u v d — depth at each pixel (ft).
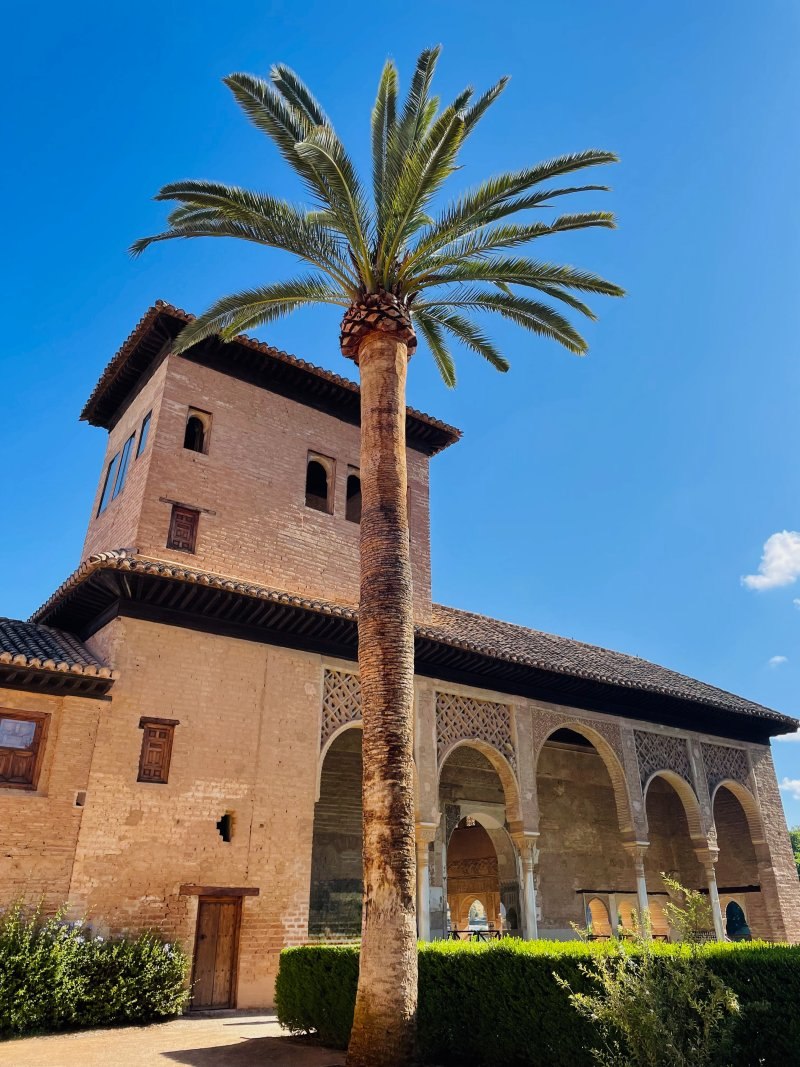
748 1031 20.83
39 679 41.16
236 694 47.42
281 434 59.47
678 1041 19.11
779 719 79.00
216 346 57.16
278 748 47.75
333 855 54.95
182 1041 32.81
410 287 38.24
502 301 43.93
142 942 39.01
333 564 58.54
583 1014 21.18
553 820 74.13
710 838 69.87
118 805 41.29
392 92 41.09
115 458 60.90
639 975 20.84
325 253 38.04
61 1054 29.50
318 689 50.93
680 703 70.90
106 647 44.98
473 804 66.80
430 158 35.45
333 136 37.40
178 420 54.60
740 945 24.21
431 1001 28.86
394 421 34.88
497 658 57.57
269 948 43.42
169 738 44.42
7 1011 33.68
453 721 57.26
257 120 37.52
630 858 78.84
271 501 56.90
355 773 58.23
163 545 50.83
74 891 38.65
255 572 54.03
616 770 66.28
